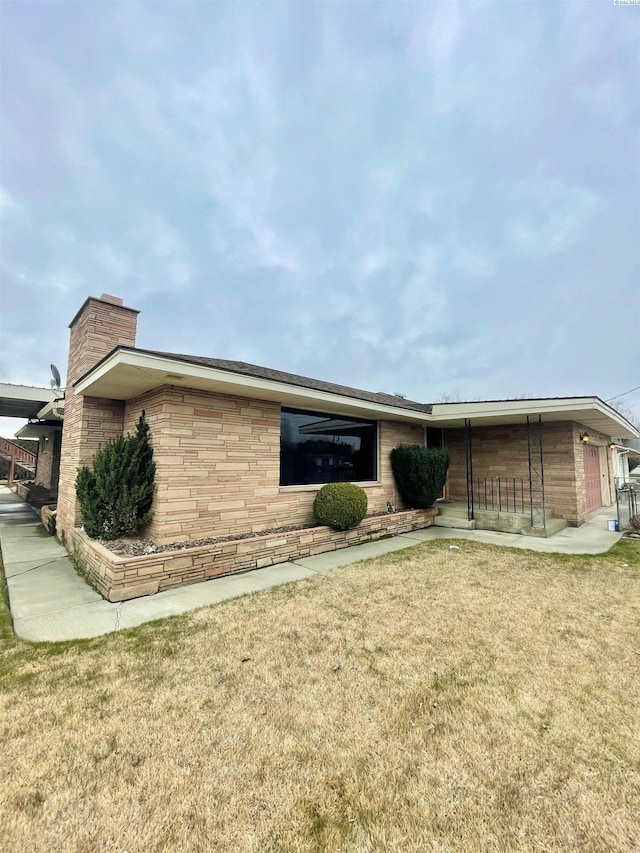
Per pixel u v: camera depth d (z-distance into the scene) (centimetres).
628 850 167
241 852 166
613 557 652
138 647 342
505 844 168
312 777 203
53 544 773
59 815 182
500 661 316
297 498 757
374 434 970
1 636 364
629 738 229
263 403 706
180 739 230
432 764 211
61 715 251
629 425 1155
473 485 1141
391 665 311
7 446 2053
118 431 721
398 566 603
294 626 384
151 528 579
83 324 772
